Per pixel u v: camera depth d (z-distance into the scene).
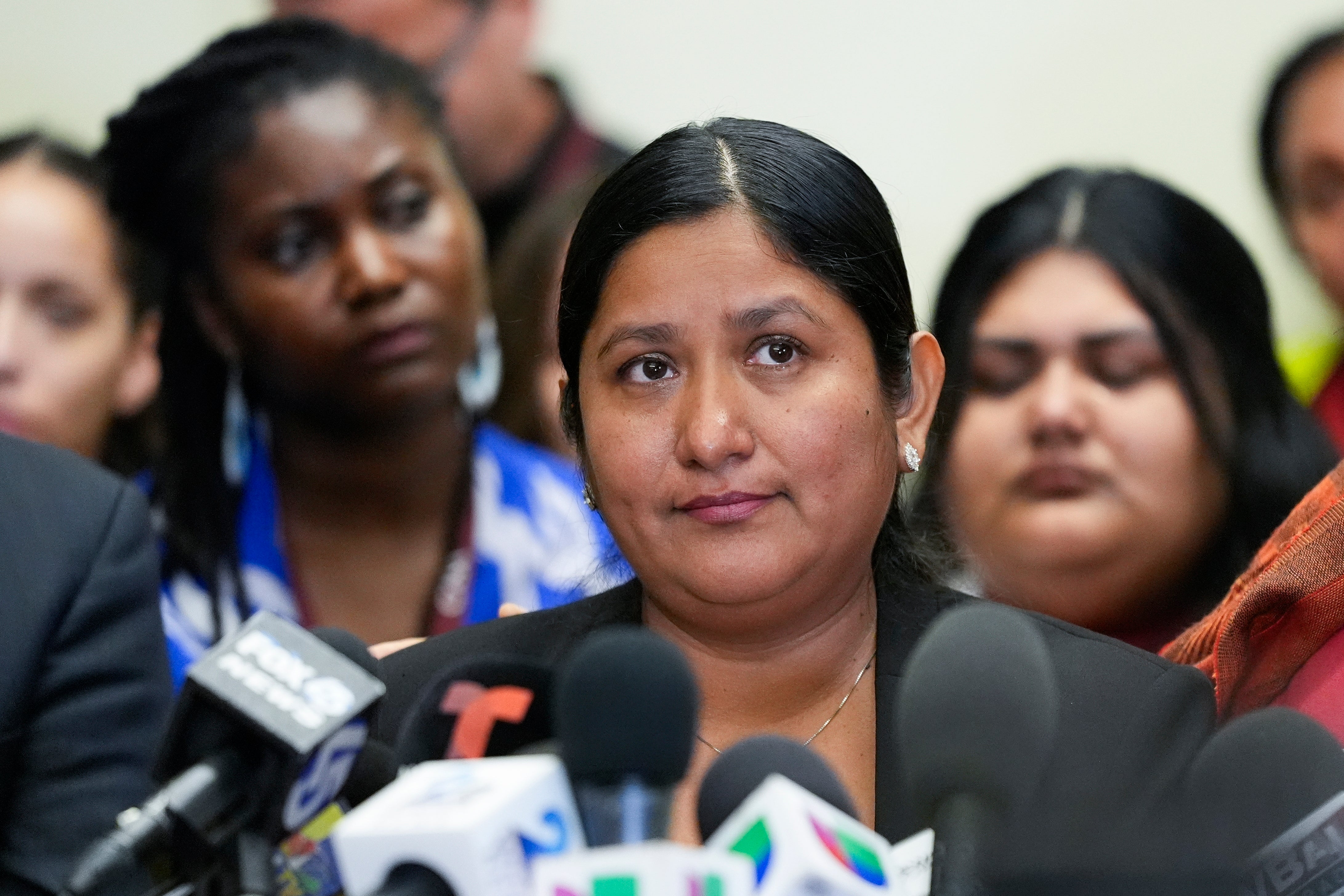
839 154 7.33
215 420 12.58
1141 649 7.64
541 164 13.23
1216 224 12.19
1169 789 6.06
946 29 13.68
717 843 3.91
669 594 7.16
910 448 7.56
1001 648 4.46
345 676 4.64
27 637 8.02
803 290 6.96
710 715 7.47
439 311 12.78
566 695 4.23
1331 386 12.75
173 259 12.56
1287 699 7.24
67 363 12.34
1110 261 11.98
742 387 6.91
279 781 4.45
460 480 12.73
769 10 13.74
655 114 13.64
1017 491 11.90
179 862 4.50
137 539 8.57
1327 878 4.46
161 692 8.38
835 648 7.43
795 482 6.86
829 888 3.66
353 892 3.95
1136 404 11.87
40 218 12.30
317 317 12.55
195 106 12.47
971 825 4.24
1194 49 13.35
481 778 4.12
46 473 8.48
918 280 13.68
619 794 4.18
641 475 6.96
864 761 7.36
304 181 12.54
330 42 12.81
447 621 12.58
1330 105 12.91
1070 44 13.53
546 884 3.50
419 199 12.80
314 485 12.58
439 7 13.05
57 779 7.93
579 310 7.32
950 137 13.70
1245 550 11.87
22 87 13.16
